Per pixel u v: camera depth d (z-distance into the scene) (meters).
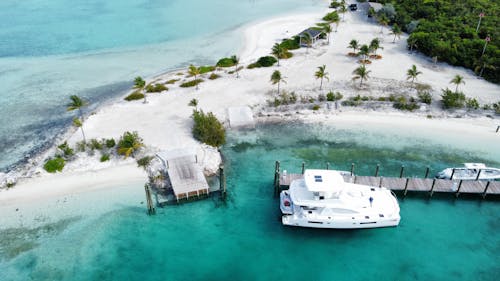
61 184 51.62
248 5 151.12
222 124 65.19
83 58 97.56
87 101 74.75
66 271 40.22
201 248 43.28
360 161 56.81
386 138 62.34
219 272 40.56
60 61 95.94
